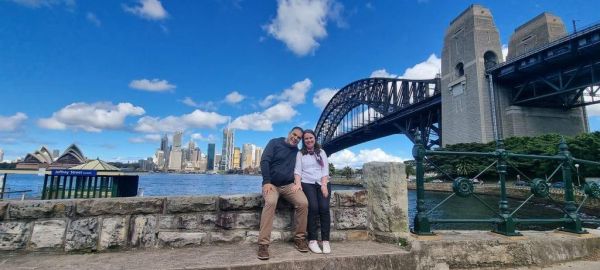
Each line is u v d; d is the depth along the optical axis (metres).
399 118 76.88
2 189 20.00
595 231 4.84
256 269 3.20
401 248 3.88
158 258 3.38
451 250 3.85
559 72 46.09
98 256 3.47
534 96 50.59
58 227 3.55
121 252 3.64
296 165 4.00
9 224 3.44
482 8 57.75
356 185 107.12
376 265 3.58
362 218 4.48
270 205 3.56
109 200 3.72
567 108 55.19
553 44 42.69
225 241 4.00
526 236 4.28
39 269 2.99
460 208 29.66
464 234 4.32
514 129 52.22
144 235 3.79
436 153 4.38
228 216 4.08
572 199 4.82
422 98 71.69
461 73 60.28
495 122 52.25
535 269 3.93
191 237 3.91
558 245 4.27
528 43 59.28
